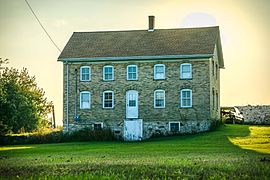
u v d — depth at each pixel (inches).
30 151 1498.5
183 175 735.1
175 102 2085.4
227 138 1737.2
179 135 2042.3
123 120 2119.8
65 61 2182.6
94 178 706.2
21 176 771.4
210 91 2071.9
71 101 2174.0
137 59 2126.0
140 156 1169.4
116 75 2143.2
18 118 2488.9
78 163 970.7
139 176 733.3
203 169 794.8
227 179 686.5
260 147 1414.9
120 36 2298.2
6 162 1049.5
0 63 2335.1
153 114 2098.9
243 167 802.2
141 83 2117.4
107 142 1951.3
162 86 2098.9
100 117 2144.4
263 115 2534.5
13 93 2513.5
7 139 2046.0
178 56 2079.2
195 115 2062.0
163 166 856.3
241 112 2586.1
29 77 2723.9
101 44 2245.3
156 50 2134.6
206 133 1957.4
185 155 1170.6
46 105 2815.0
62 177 727.7
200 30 2244.1
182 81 2081.7
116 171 795.4
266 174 724.7
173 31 2267.5
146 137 2095.2
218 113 2395.4
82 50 2210.9
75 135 2084.2
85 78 2171.5
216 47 2292.1
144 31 2304.4
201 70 2068.2
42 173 802.2
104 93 2148.1
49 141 2059.5
